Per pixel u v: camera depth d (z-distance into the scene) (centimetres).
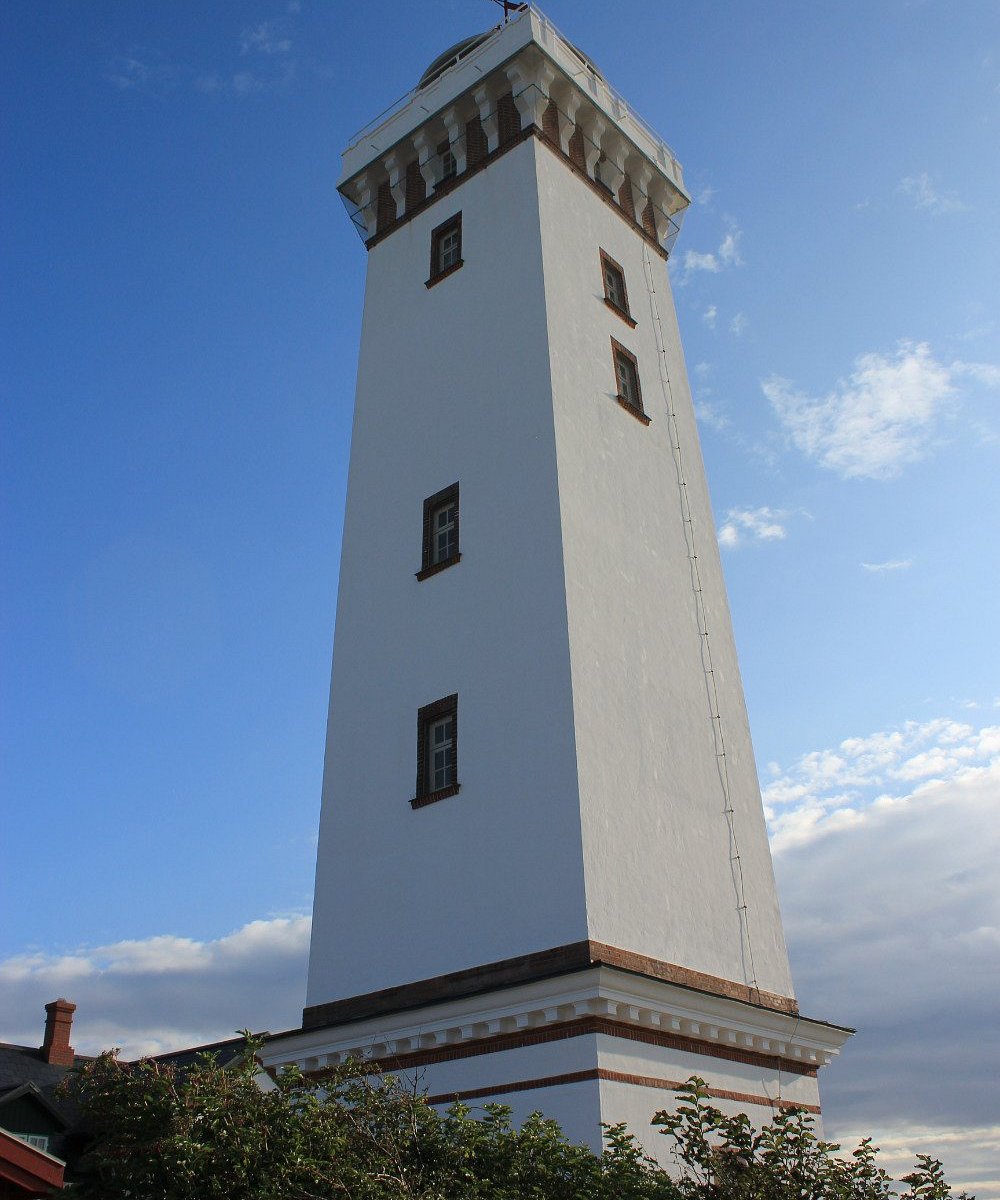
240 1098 1227
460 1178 1288
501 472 2630
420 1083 2106
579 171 3212
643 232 3441
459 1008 2070
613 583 2539
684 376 3272
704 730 2639
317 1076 2262
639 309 3216
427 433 2866
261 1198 1107
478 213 3105
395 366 3072
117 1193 1154
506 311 2844
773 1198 1354
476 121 3256
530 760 2253
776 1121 1512
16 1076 3516
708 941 2333
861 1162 1439
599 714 2305
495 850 2222
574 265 2978
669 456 3006
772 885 2630
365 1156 1263
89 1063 1287
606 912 2083
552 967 2034
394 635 2653
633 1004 1975
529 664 2352
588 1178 1334
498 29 3269
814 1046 2430
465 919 2206
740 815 2625
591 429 2719
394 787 2467
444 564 2620
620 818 2231
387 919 2339
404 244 3291
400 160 3403
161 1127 1170
